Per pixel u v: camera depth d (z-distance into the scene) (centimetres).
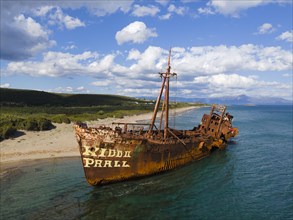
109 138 2002
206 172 2666
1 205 1831
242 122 8538
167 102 2589
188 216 1750
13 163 2795
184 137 3234
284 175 2655
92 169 2020
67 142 3675
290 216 1778
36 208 1792
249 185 2350
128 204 1878
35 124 4162
